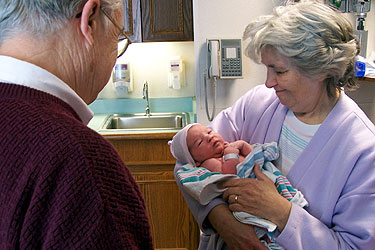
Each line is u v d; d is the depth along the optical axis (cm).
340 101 108
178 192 233
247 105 135
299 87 103
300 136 113
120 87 286
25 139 48
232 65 200
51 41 58
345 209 99
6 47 57
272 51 101
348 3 196
